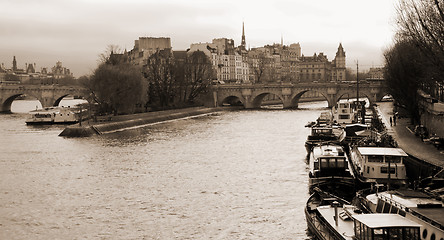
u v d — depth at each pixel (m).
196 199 59.50
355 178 56.72
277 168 77.00
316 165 60.97
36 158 90.25
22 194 63.25
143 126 150.75
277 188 63.84
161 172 75.75
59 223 51.28
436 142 73.88
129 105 155.88
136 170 77.75
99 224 50.78
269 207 55.25
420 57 68.12
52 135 127.06
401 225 33.03
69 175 74.69
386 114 138.25
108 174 75.06
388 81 110.25
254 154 91.25
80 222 51.56
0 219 52.75
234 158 87.38
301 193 60.97
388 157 56.47
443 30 53.25
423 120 104.31
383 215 35.47
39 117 160.38
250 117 178.62
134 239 46.22
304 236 45.78
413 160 59.66
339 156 58.81
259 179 69.38
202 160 85.81
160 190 64.38
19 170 79.00
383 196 41.94
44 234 48.03
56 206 57.53
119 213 54.41
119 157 90.38
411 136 87.31
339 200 48.59
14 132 135.12
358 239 35.12
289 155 89.25
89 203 58.66
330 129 86.62
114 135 126.50
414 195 41.34
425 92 125.81
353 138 83.88
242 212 53.72
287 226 48.69
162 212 54.50
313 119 163.12
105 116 147.00
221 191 63.12
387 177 56.09
